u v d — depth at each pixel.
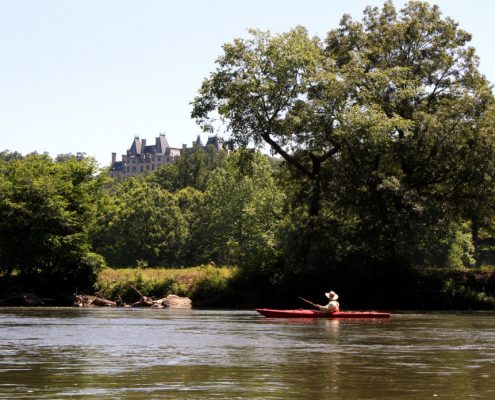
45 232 57.31
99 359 16.23
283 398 10.98
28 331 25.69
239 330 26.55
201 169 156.75
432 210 51.78
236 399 10.88
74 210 60.56
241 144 53.75
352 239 54.59
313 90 53.50
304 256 55.44
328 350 18.55
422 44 57.97
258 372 13.96
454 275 56.50
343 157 54.94
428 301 54.97
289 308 55.53
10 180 59.94
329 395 11.29
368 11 59.25
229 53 53.78
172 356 16.92
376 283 55.00
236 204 103.81
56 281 58.84
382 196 52.53
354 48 59.00
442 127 52.91
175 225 117.69
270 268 56.41
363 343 20.81
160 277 58.88
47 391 11.62
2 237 56.91
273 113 54.00
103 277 60.53
